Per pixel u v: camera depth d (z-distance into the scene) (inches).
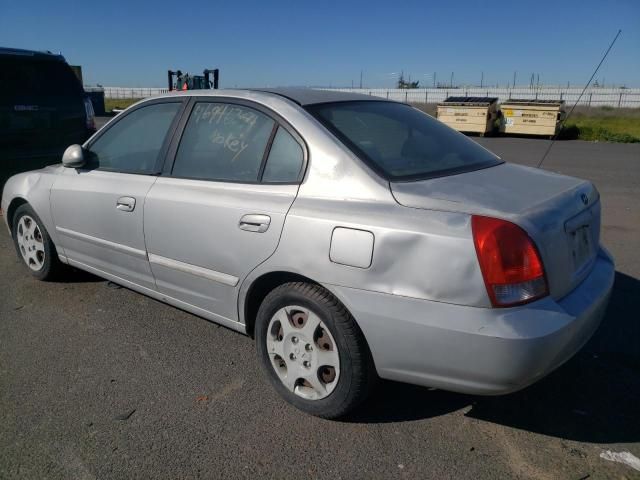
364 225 103.0
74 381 131.3
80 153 161.0
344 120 124.1
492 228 94.5
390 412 118.6
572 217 107.8
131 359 141.3
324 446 107.8
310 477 99.7
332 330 108.2
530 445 107.9
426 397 124.0
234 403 122.1
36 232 190.1
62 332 156.3
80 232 166.7
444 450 106.5
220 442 109.1
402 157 119.3
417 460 103.8
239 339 152.2
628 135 819.4
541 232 97.1
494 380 95.1
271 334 120.3
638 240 245.3
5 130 271.4
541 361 93.8
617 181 411.2
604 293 111.0
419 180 111.2
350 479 99.2
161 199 138.6
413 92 1724.9
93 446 108.3
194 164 138.3
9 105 272.1
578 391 126.0
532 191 111.5
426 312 97.4
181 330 157.3
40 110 283.7
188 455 105.5
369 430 112.6
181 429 113.2
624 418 116.3
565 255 103.0
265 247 116.7
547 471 100.6
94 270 168.4
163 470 101.7
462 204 100.8
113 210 152.1
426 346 98.2
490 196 105.0
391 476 99.8
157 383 130.3
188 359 141.3
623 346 145.4
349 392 108.9
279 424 114.6
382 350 103.0
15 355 143.5
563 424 114.3
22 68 278.8
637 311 166.2
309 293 110.8
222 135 134.1
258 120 128.3
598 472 100.1
